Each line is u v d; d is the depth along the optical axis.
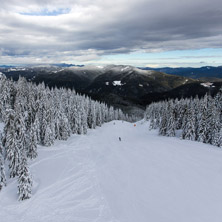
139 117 172.88
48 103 42.62
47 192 22.25
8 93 48.34
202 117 47.16
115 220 16.61
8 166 28.42
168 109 61.03
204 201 17.31
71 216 17.66
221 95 56.97
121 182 23.86
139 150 37.91
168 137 54.25
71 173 28.09
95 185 23.89
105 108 107.81
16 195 21.70
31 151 32.75
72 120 58.84
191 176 22.75
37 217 17.78
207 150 35.31
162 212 16.77
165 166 26.98
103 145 47.72
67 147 42.97
